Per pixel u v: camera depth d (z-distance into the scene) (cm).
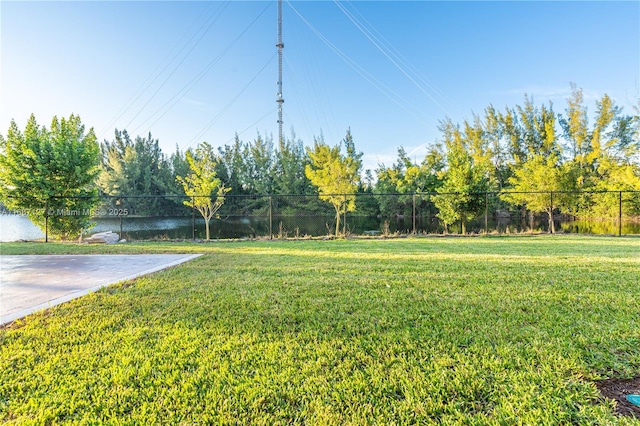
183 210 3672
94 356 233
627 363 214
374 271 530
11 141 1162
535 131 2667
